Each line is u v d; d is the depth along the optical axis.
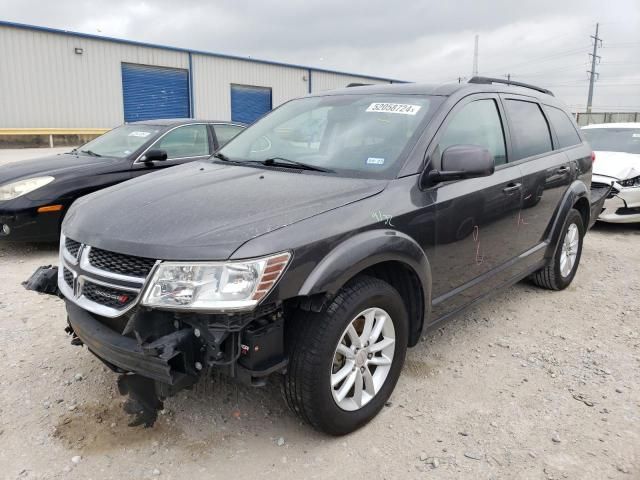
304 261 2.33
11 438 2.66
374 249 2.57
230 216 2.46
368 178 2.95
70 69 23.25
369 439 2.72
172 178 3.21
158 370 2.22
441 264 3.17
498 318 4.36
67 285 2.68
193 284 2.19
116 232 2.46
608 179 7.48
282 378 2.56
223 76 28.50
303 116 3.79
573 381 3.34
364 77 35.69
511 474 2.48
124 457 2.54
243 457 2.56
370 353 2.78
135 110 25.64
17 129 21.42
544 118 4.61
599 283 5.34
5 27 21.36
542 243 4.48
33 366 3.35
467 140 3.46
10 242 6.12
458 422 2.88
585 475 2.47
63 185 5.62
